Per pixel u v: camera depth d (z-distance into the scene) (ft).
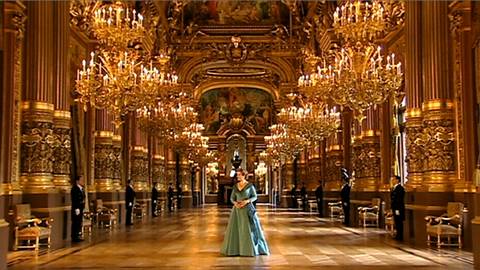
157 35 111.14
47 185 53.88
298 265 40.06
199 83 146.82
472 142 51.39
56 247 51.42
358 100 51.34
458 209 50.31
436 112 54.29
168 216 109.70
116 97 53.36
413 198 57.00
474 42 51.47
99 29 51.49
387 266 39.22
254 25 127.95
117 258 44.06
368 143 82.12
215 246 53.01
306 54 107.86
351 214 86.58
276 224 82.99
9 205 49.90
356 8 49.88
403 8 68.49
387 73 50.80
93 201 75.56
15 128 52.37
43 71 54.90
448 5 54.54
